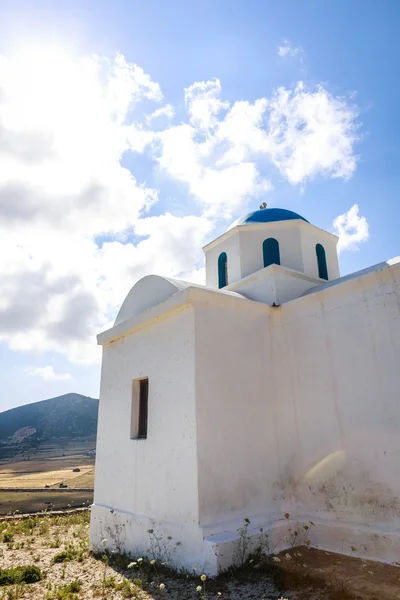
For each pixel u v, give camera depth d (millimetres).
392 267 5887
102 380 8336
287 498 6441
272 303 7840
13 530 8516
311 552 5648
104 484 7430
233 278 9828
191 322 6227
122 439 7234
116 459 7270
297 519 6184
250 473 6102
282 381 7117
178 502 5664
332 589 4316
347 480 5879
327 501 6047
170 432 6117
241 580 4785
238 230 10008
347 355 6293
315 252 10008
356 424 5953
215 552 4980
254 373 6793
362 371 6047
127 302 8430
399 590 4242
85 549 6945
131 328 7480
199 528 5242
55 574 5594
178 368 6273
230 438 6039
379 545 5211
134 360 7426
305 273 9359
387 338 5824
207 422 5824
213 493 5551
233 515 5676
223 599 4348
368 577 4633
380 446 5605
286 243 9766
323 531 5844
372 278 6145
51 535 8156
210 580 4828
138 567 5680
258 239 9875
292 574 4824
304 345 6969
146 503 6270
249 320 7082
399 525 5195
